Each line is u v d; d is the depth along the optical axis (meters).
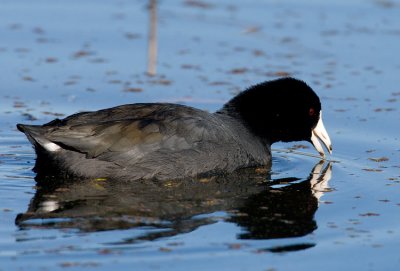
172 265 9.27
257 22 22.80
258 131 14.11
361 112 16.55
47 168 12.35
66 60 19.31
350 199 11.92
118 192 11.86
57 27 21.83
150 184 12.32
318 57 20.14
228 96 17.27
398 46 20.80
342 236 10.38
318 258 9.67
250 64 19.53
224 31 22.09
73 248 9.62
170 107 13.08
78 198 11.53
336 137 15.32
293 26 22.53
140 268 9.15
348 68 19.30
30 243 9.75
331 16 23.41
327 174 13.30
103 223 10.50
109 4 24.19
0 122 15.49
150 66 18.66
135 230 10.30
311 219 11.01
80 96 17.03
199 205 11.43
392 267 9.45
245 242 10.03
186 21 22.84
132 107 12.96
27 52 19.75
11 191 11.78
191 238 10.10
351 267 9.45
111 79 18.14
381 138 15.20
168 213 11.00
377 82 18.30
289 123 14.28
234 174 13.16
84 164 12.25
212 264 9.35
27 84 17.66
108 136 12.25
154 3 19.44
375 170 13.50
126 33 21.47
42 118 15.72
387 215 11.21
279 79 14.36
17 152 13.94
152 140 12.44
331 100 17.22
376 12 23.77
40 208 11.05
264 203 11.66
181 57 19.91
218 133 13.13
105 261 9.29
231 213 11.13
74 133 12.11
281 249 9.88
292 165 13.90
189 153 12.64
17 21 22.20
